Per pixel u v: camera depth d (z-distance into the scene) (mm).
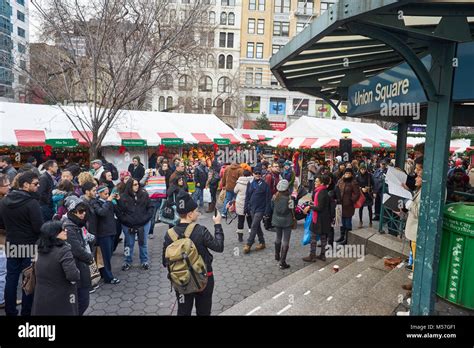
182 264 3160
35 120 13047
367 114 5594
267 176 9102
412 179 6215
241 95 43906
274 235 8461
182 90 30969
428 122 3209
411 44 3676
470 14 2455
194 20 11109
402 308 3963
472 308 3406
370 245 6219
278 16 47562
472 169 9656
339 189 7094
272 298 4641
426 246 3256
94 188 5117
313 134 19391
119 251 7133
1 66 11195
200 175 10992
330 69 5145
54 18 9922
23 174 4168
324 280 5121
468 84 3035
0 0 24312
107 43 9742
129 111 16453
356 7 2254
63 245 3209
